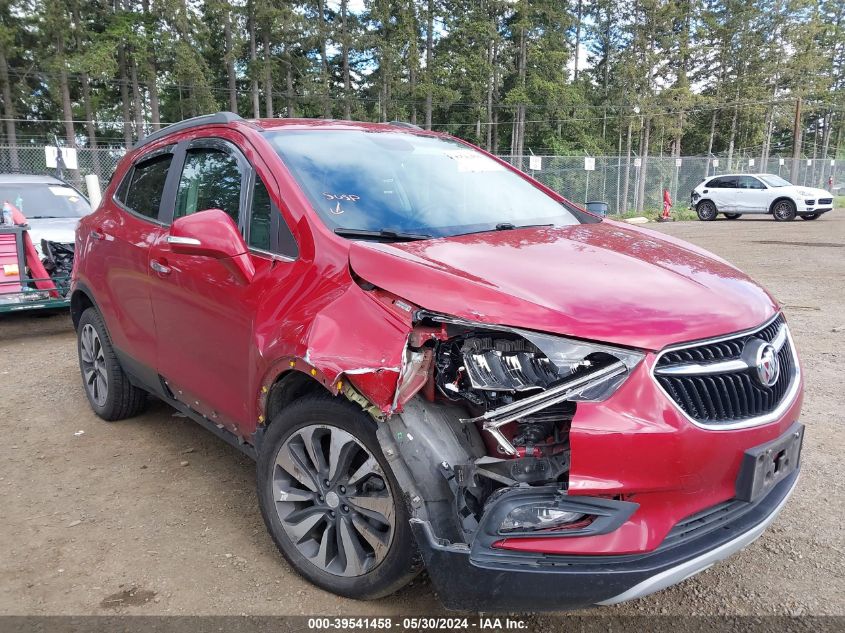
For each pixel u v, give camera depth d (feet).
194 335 11.10
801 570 9.80
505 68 179.73
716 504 7.52
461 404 7.71
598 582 6.82
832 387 17.63
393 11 164.55
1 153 76.64
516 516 7.03
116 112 175.52
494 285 7.73
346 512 8.57
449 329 7.55
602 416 6.86
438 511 7.32
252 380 9.41
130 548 10.31
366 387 7.41
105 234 14.21
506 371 7.20
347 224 9.56
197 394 11.45
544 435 7.30
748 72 212.64
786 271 38.45
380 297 7.97
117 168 15.35
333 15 185.37
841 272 37.91
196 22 137.49
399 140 12.69
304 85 171.73
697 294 8.14
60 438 14.79
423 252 8.74
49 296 22.95
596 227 11.55
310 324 8.23
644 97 180.34
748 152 241.96
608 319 7.26
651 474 6.93
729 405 7.48
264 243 10.04
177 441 14.60
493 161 13.65
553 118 187.52
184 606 8.87
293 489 9.18
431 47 174.19
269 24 158.71
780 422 7.98
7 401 17.35
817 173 145.89
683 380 7.24
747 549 10.39
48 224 28.86
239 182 10.89
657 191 117.29
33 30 128.16
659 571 6.88
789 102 197.47
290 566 9.72
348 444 8.27
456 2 171.83
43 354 22.22
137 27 134.31
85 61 122.52
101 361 15.53
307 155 10.84
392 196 10.68
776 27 210.59
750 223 83.51
